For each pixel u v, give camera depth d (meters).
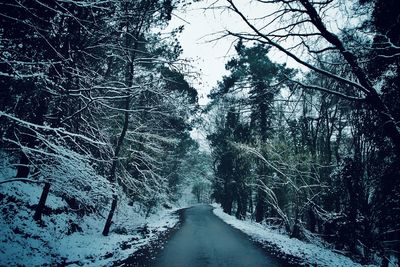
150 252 10.07
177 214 31.20
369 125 11.54
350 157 14.73
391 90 8.81
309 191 17.12
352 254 14.13
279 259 9.52
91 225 13.56
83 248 9.45
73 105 9.14
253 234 16.06
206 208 46.44
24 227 8.36
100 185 7.13
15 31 5.28
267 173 19.88
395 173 11.13
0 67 5.28
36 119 7.17
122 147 15.21
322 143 21.62
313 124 20.44
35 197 10.95
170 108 14.20
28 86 5.76
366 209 13.59
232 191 33.22
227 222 23.23
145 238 13.50
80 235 11.19
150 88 12.23
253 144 20.33
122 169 14.30
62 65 6.55
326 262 9.69
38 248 7.73
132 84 12.88
